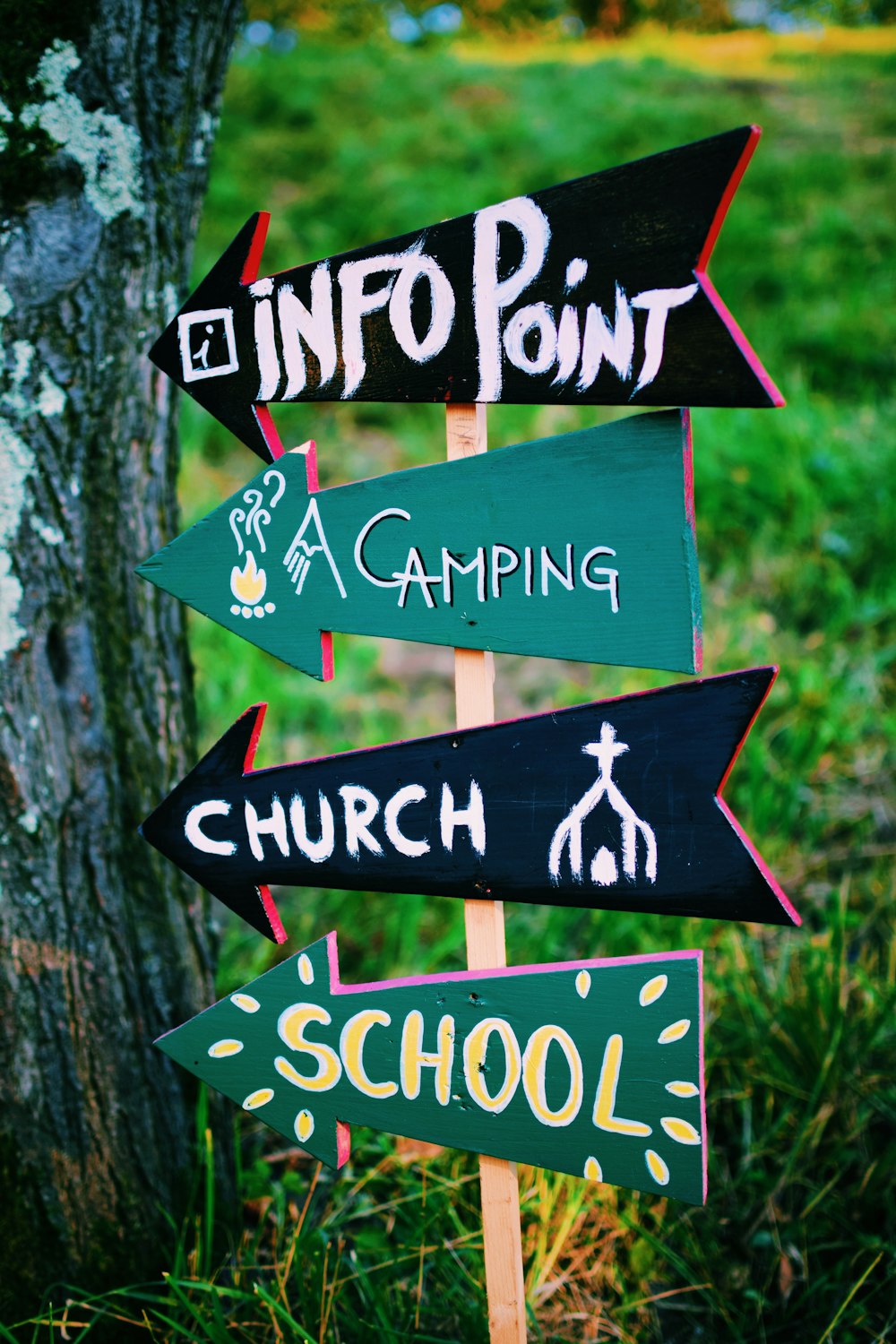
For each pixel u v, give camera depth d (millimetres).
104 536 1922
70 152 1714
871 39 11594
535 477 1397
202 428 5402
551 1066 1516
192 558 1644
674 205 1241
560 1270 2076
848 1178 2262
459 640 1483
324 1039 1631
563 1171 1542
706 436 4785
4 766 1825
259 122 8312
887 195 7281
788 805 3188
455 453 1481
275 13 10984
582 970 1475
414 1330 1931
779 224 7031
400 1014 1582
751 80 9836
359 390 1516
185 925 2133
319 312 1511
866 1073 2375
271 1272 2084
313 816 1593
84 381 1813
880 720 3510
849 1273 2064
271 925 1665
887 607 3908
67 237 1739
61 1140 1937
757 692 1317
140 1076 2037
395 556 1505
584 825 1443
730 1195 2219
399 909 2955
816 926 2898
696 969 1423
